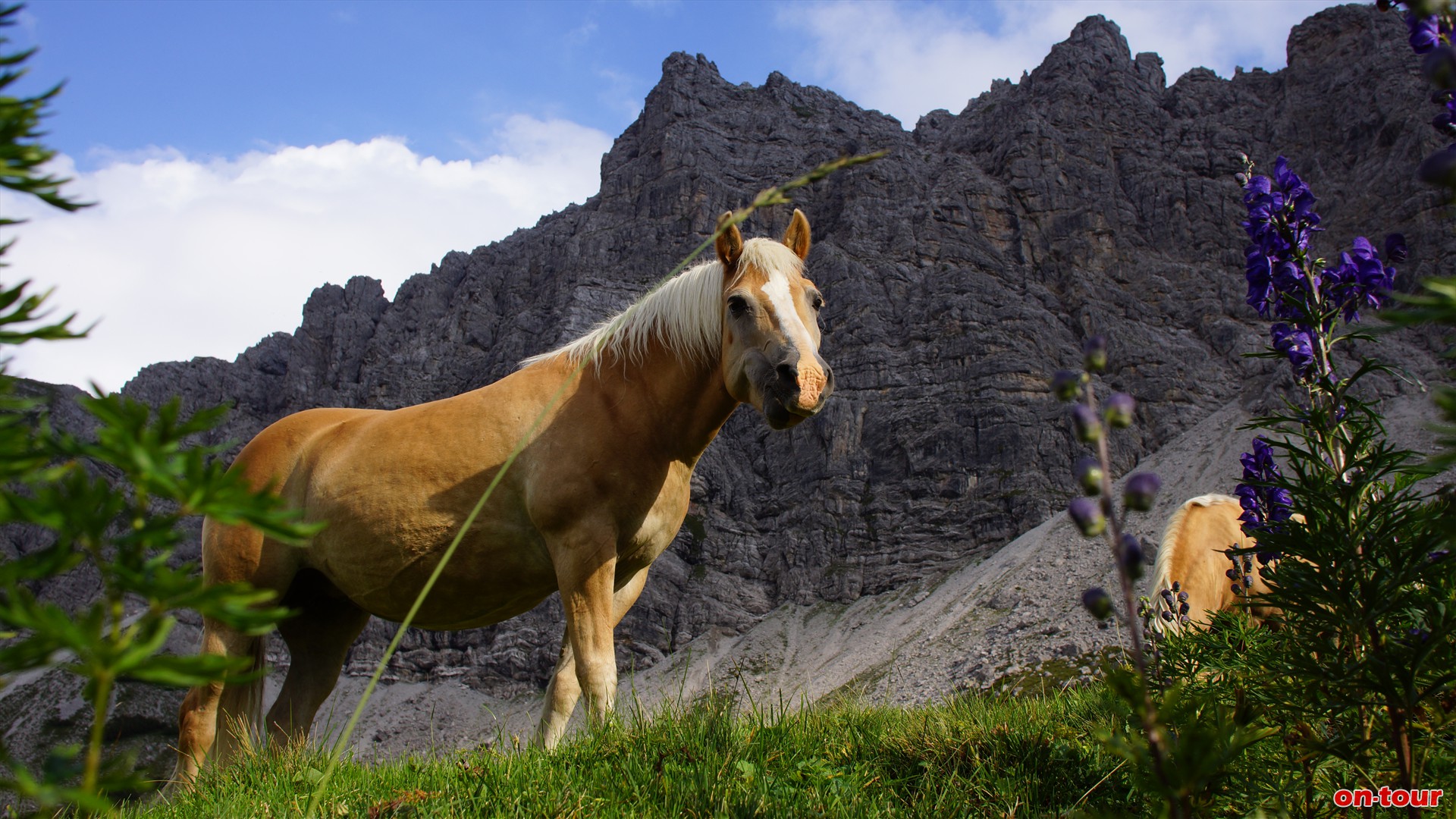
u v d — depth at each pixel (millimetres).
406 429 6598
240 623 1192
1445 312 1181
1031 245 141125
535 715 95938
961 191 144875
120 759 1178
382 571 6438
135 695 88062
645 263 144125
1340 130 143250
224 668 1178
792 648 101875
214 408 1208
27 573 1126
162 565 1168
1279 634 3262
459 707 100625
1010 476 113312
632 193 156375
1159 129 154000
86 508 1125
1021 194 145000
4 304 1224
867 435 122625
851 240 142000
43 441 1163
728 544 115562
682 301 6324
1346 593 2805
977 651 84562
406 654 108000
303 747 5551
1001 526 109625
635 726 4832
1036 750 4445
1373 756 2990
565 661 5988
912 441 119250
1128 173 147500
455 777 4273
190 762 6195
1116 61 164250
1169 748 1943
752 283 6047
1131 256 137625
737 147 161750
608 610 5910
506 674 104062
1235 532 9969
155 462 1127
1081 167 147375
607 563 5965
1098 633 77438
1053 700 5699
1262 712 2998
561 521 5988
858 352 129375
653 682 100125
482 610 6680
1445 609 2650
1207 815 2729
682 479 6484
